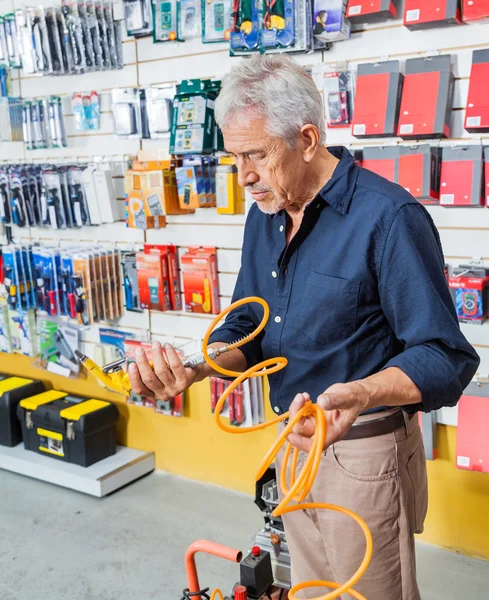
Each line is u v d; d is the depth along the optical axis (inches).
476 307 96.0
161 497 129.9
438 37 98.3
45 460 138.2
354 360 57.6
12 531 117.8
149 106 124.3
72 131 138.7
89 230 140.7
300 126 52.2
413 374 46.3
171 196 122.2
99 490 128.7
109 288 136.3
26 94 144.7
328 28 102.0
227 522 119.9
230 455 131.0
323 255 56.6
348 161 56.3
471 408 99.3
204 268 121.7
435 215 102.1
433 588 100.3
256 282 63.4
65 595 99.7
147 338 136.3
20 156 149.5
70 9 129.3
